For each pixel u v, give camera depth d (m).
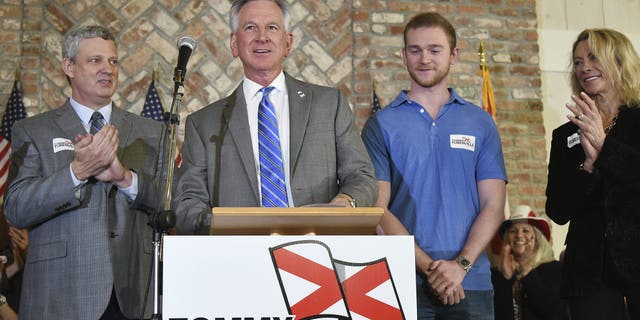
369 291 1.94
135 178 2.85
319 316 1.92
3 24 5.04
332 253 1.94
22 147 2.91
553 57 5.79
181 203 2.54
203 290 1.90
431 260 2.89
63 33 5.08
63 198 2.71
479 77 5.53
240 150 2.66
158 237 2.18
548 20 5.86
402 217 3.02
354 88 5.33
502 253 4.43
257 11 2.73
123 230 2.85
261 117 2.68
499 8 5.68
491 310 2.93
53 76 5.04
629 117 2.77
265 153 2.63
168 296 1.89
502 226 4.55
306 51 5.33
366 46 5.39
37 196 2.71
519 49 5.66
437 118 3.10
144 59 5.13
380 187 3.06
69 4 5.11
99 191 2.85
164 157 2.40
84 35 3.05
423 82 3.13
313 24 5.37
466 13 5.61
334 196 2.63
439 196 3.01
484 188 3.07
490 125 3.15
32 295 2.76
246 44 2.72
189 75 5.16
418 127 3.09
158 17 5.18
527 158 5.54
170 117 2.38
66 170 2.72
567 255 2.84
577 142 2.92
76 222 2.79
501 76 5.60
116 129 2.87
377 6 5.46
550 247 4.39
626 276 2.57
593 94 2.92
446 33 3.14
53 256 2.77
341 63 5.35
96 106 3.07
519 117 5.58
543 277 4.28
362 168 2.63
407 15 5.49
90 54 3.02
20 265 4.16
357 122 5.29
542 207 5.50
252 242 1.93
